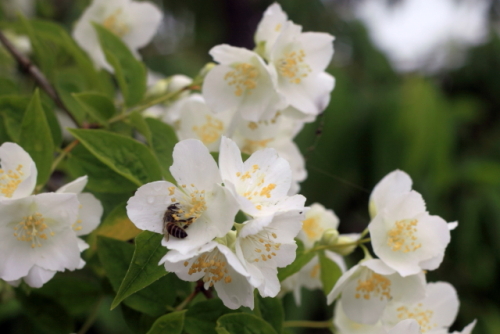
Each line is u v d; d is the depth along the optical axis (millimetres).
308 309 814
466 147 1130
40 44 618
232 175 490
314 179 874
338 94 903
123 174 523
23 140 527
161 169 537
